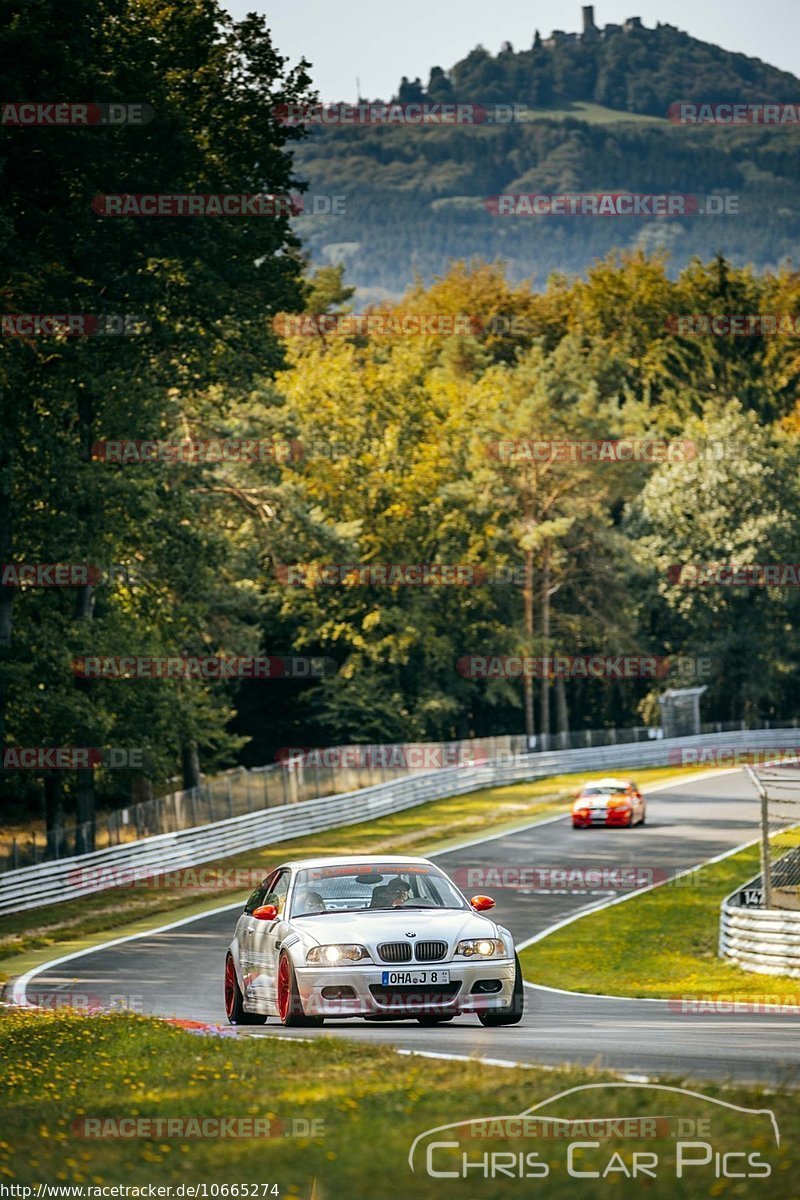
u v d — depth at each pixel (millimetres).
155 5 138375
